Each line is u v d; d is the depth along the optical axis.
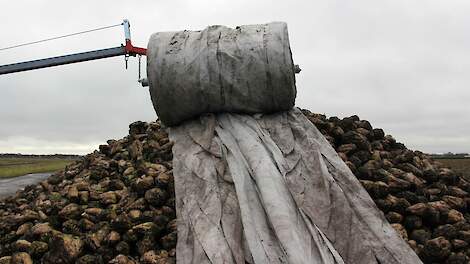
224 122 6.55
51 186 8.40
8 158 38.66
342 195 5.48
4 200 8.75
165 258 5.22
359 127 8.55
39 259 5.58
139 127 8.90
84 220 5.99
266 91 6.51
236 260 4.61
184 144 6.51
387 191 6.51
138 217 5.83
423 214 6.20
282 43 6.55
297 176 5.72
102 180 7.29
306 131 6.55
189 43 6.73
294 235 4.56
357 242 5.17
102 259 5.37
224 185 5.52
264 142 6.05
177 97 6.62
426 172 7.43
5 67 9.73
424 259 5.61
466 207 7.05
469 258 5.72
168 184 6.24
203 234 4.93
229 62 6.49
